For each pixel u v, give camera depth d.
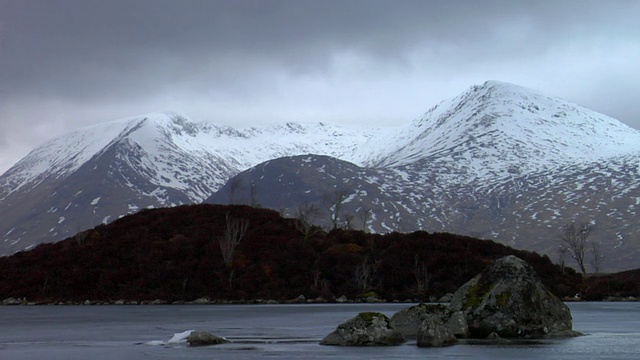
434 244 160.50
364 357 44.44
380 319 52.72
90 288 151.75
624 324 73.00
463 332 52.22
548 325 53.66
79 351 51.78
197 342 55.28
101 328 75.62
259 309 117.75
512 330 52.62
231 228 163.62
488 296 53.50
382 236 173.00
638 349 47.75
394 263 154.12
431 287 146.25
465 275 149.00
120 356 47.88
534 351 46.62
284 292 147.00
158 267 153.25
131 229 171.25
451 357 43.91
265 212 180.25
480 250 163.75
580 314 93.94
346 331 52.31
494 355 44.78
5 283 157.12
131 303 145.38
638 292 162.12
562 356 44.31
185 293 147.00
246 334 64.56
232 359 45.12
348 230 177.88
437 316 53.56
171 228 170.88
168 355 48.09
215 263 153.75
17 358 47.91
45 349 53.47
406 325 54.34
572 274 168.88
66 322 86.56
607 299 156.00
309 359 43.91
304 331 67.94
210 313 105.88
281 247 160.62
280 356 46.09
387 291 147.12
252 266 153.50
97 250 163.12
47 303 147.50
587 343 50.59
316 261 155.62
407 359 43.12
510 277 54.00
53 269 158.88
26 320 91.88
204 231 165.00
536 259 165.75
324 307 121.56
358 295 146.12
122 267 156.00
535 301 53.69
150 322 84.81
